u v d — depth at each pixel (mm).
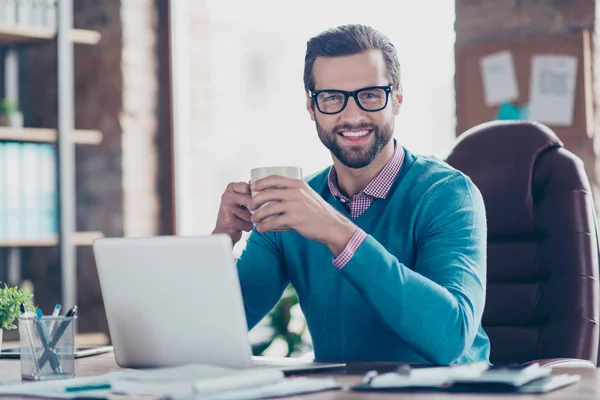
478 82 3535
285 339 3734
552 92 3396
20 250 3625
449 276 1622
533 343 2033
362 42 1794
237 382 1158
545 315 2037
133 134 3785
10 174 3449
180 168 3914
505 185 2143
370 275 1456
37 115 3791
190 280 1351
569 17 3377
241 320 1331
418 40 3570
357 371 1455
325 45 1803
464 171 2201
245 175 3967
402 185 1846
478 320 1609
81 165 3844
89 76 3830
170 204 3877
